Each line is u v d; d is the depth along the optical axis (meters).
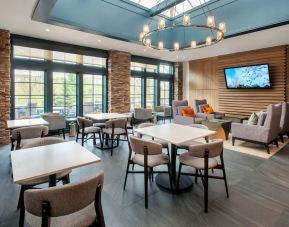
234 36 5.56
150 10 5.82
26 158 1.89
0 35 4.95
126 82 7.59
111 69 7.13
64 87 6.52
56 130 5.65
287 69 6.64
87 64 6.86
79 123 4.86
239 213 2.29
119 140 5.29
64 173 2.20
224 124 5.75
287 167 3.69
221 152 2.54
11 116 5.53
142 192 2.75
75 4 4.68
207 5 5.67
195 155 2.39
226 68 7.78
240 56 7.70
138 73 8.50
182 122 6.96
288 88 6.65
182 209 2.36
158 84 9.36
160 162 2.64
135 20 5.79
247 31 5.15
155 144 2.37
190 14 6.11
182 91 10.07
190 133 2.94
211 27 3.19
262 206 2.43
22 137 3.23
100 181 1.49
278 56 6.69
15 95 5.66
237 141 5.62
